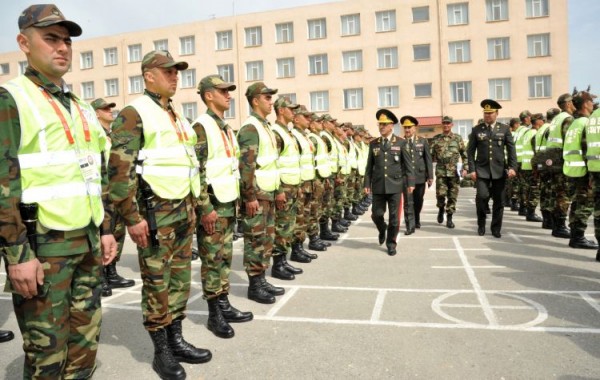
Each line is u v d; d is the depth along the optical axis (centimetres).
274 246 590
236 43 3578
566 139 704
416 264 648
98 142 280
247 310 469
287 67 3491
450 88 3164
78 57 4088
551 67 2992
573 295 483
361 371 326
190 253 364
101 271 279
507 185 1307
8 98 226
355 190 1247
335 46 3359
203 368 341
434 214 1202
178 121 360
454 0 3111
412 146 967
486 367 327
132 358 365
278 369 334
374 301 484
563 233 809
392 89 3269
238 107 3619
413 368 328
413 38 3198
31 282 224
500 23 3055
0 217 217
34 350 241
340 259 699
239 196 467
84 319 267
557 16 2964
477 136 836
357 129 1405
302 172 724
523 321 413
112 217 301
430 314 439
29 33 241
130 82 3944
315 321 430
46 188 238
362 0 3284
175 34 3747
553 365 326
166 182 330
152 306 333
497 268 605
